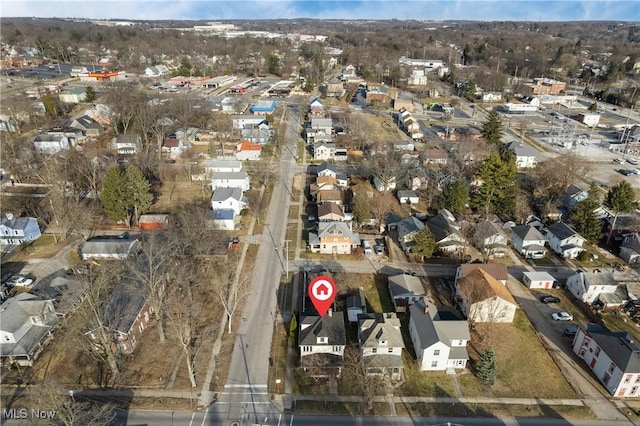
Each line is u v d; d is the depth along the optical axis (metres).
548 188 89.06
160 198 84.69
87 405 40.28
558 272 65.38
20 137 111.56
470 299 52.44
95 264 62.09
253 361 46.78
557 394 43.75
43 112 131.12
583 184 97.31
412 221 72.25
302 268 63.97
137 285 52.06
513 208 80.12
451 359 45.75
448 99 182.00
